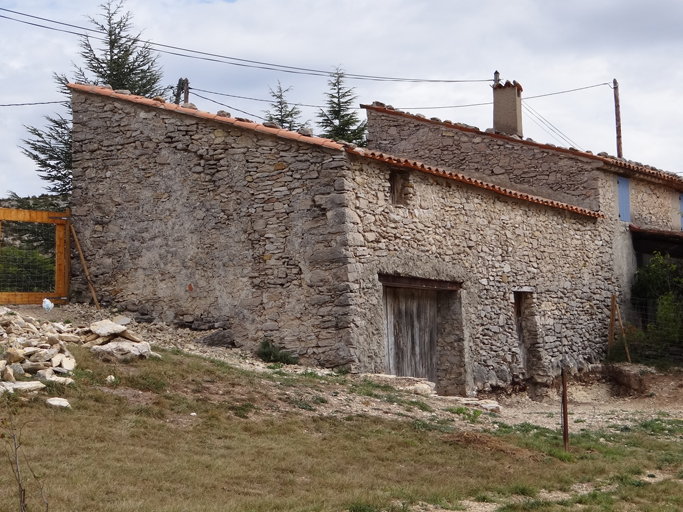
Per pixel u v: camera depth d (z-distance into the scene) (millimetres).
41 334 8961
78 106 14031
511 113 19438
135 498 5422
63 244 13750
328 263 11633
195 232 12828
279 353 11781
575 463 8234
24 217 13367
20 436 6141
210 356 11172
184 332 12500
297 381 10008
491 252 14688
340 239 11555
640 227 19422
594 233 17875
